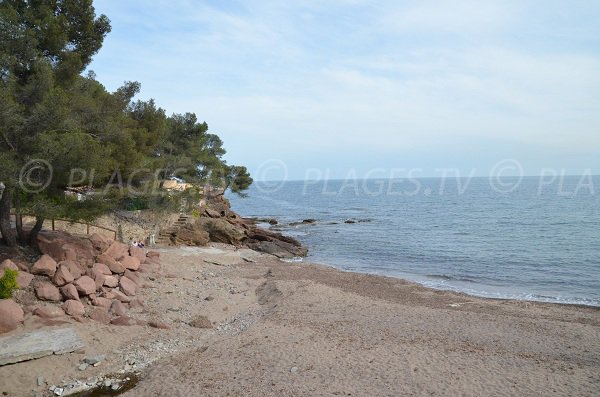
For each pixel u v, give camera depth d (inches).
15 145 543.8
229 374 441.4
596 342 551.5
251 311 695.7
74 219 617.6
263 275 971.9
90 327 519.2
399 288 917.2
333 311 682.8
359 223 2395.4
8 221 617.6
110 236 972.6
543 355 499.8
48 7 634.2
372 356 486.6
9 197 602.2
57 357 450.3
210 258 1084.5
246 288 837.2
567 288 967.6
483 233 1876.2
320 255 1457.9
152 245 1138.7
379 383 417.7
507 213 2704.2
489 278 1080.2
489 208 3107.8
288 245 1482.5
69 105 614.2
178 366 462.0
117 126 710.5
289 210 3494.1
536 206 3112.7
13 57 538.9
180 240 1235.2
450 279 1077.1
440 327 607.8
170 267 899.4
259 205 4197.8
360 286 914.1
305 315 655.8
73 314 526.9
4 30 556.4
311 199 5029.5
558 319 682.8
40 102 551.8
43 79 550.0
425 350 508.1
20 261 584.7
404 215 2822.3
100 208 649.0
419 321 636.1
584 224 2033.7
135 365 467.8
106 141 703.1
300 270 1073.5
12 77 538.3
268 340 539.2
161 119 991.6
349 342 533.6
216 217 1670.8
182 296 714.2
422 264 1280.8
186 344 536.4
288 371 445.7
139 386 420.5
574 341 554.3
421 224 2288.4
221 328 606.5
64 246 656.4
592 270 1136.8
